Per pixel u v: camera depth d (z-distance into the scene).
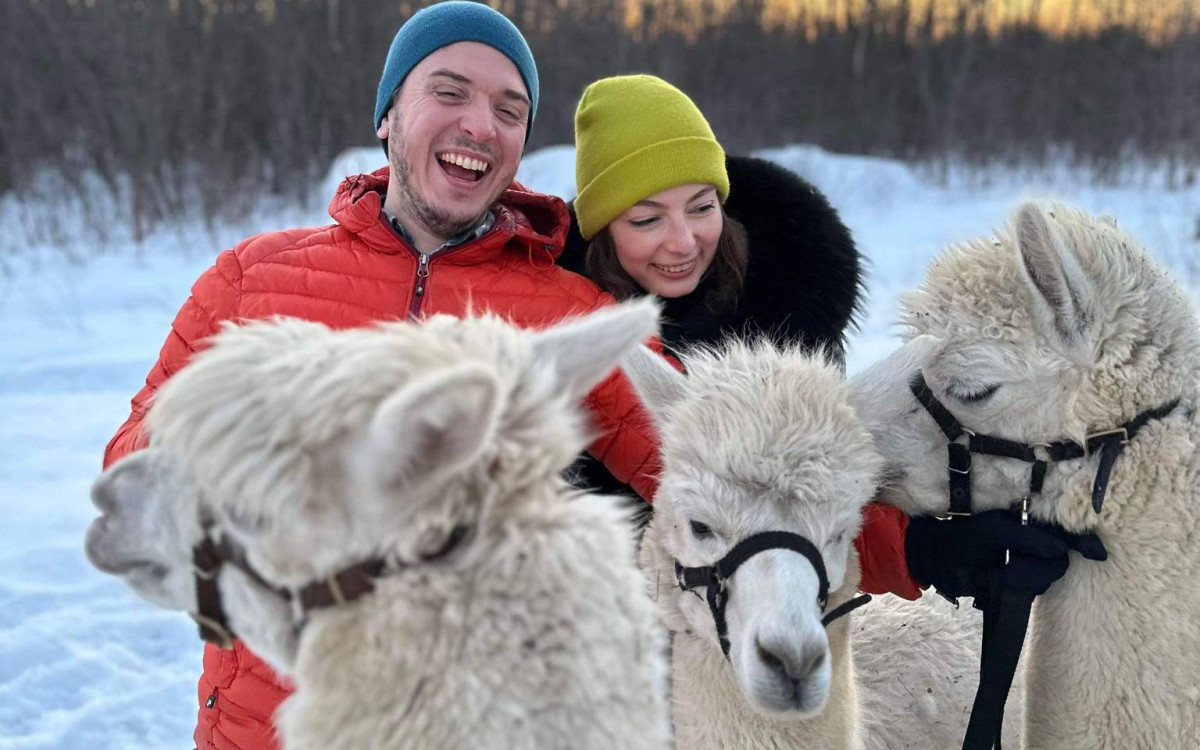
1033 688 2.82
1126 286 2.65
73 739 4.02
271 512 1.46
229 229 16.17
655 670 1.68
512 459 1.55
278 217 17.36
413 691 1.46
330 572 1.50
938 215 18.00
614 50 29.75
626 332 1.76
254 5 24.27
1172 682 2.59
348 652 1.49
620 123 3.24
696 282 3.34
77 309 10.68
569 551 1.55
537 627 1.50
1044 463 2.70
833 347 3.35
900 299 2.96
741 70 33.03
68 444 6.87
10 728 4.09
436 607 1.49
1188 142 24.64
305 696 1.52
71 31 21.31
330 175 19.44
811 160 21.47
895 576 2.84
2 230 16.12
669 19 34.22
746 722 2.54
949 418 2.78
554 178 14.95
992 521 2.71
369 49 24.30
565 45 29.25
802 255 3.35
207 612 1.65
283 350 1.54
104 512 1.74
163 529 1.65
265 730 2.57
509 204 3.11
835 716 2.57
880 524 2.80
